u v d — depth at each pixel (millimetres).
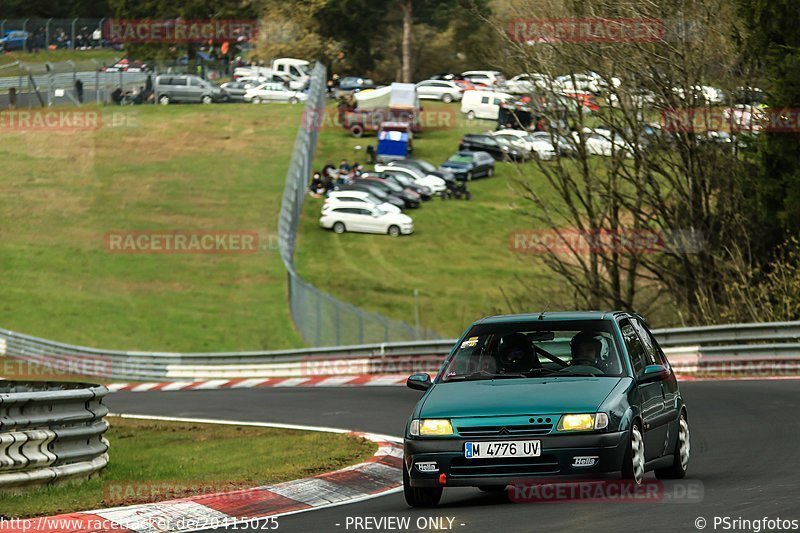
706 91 89062
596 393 24641
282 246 163375
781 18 77688
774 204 79500
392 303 155500
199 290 160000
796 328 61031
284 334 144125
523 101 99938
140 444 46500
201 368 102438
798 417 41062
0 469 28156
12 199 188375
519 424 23969
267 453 39625
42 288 160000
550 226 102125
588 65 94938
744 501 23078
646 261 96812
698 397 50656
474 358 27188
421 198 191250
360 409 56969
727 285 81938
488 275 165250
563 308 104000
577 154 98312
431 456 24297
